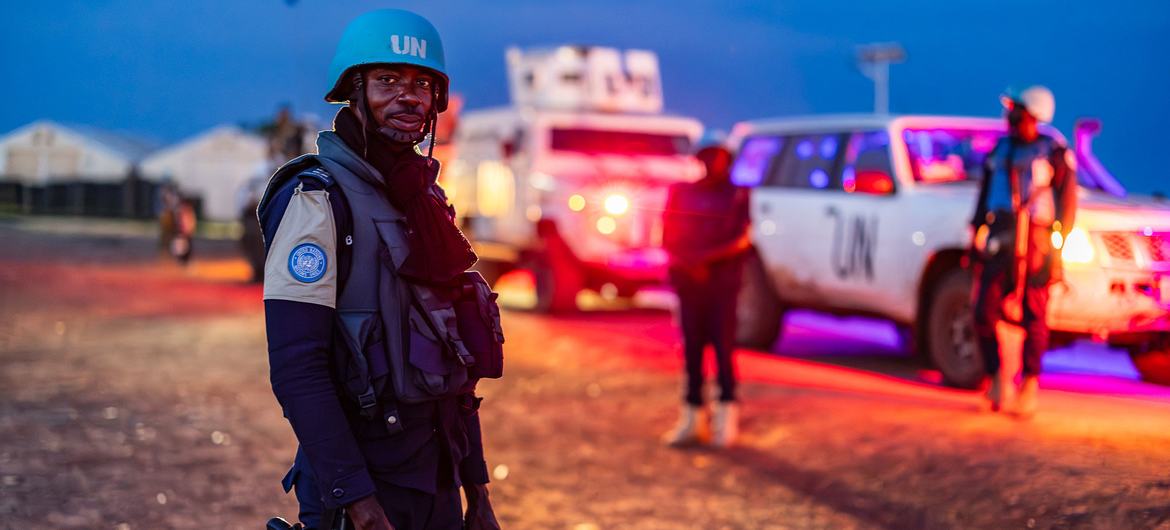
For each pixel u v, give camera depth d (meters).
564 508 5.86
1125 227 7.89
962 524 5.21
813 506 5.73
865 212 9.72
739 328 11.10
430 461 2.60
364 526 2.40
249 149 54.16
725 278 7.02
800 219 10.46
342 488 2.39
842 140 10.35
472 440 2.78
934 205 9.03
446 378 2.57
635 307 15.34
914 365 10.01
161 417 7.76
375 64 2.53
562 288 14.02
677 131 15.30
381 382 2.49
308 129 18.30
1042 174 7.27
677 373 9.62
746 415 7.67
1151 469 5.57
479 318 2.68
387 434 2.53
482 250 15.73
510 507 5.88
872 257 9.57
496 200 15.44
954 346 8.60
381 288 2.50
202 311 14.41
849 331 12.66
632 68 15.61
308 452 2.39
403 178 2.54
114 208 54.09
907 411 7.36
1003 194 7.07
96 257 25.52
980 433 6.57
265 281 2.43
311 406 2.38
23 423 7.46
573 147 14.73
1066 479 5.52
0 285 17.66
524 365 10.16
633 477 6.43
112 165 56.34
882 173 9.66
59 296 16.19
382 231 2.50
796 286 10.53
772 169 11.18
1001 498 5.40
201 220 54.03
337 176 2.50
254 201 19.06
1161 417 6.95
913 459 6.19
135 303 15.38
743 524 5.52
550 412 8.16
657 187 14.09
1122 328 7.90
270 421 7.69
